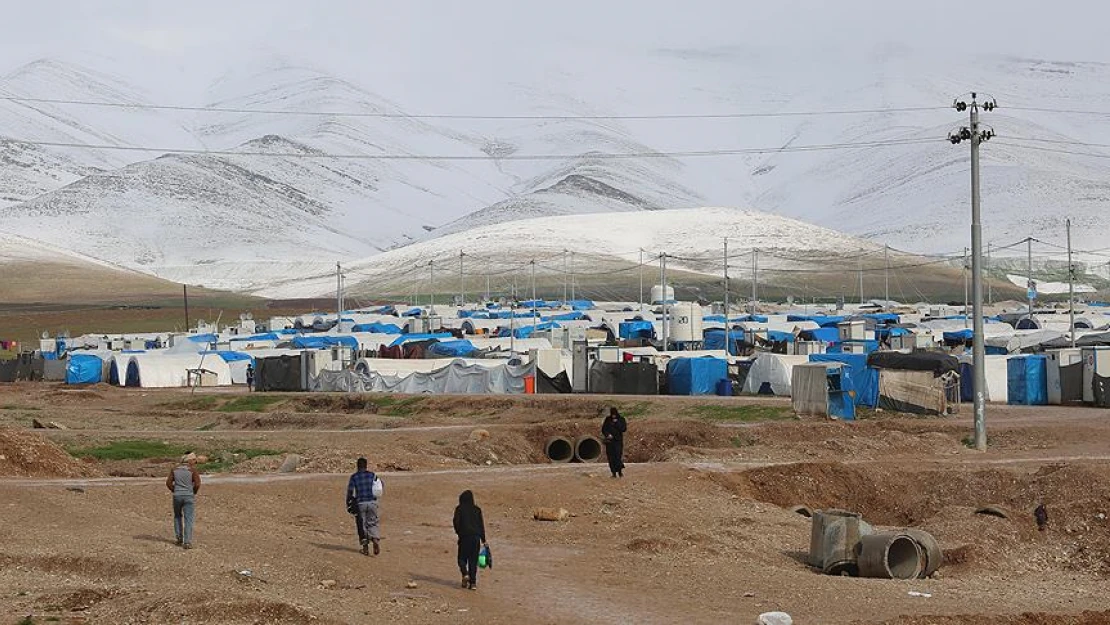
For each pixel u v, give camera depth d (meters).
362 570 26.77
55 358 116.38
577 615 23.58
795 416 60.41
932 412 61.50
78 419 71.50
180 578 24.52
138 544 27.77
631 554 30.44
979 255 48.72
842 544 30.17
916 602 25.62
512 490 38.88
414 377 82.25
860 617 23.80
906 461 44.34
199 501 34.94
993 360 69.31
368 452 47.62
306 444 52.19
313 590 24.45
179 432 60.34
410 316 144.62
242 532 30.53
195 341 117.69
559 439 51.50
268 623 21.38
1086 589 29.23
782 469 41.91
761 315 141.62
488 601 24.59
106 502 33.94
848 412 59.72
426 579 26.50
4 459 41.62
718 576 27.95
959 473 41.09
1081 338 93.31
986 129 48.88
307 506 35.62
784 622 22.30
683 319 101.00
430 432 56.72
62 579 24.56
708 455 47.72
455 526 25.92
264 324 164.12
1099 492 37.38
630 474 41.72
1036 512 36.25
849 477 41.81
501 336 117.25
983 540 33.28
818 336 109.75
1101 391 64.38
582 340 97.00
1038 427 52.38
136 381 100.25
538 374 79.44
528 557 30.05
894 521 39.91
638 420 56.00
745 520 35.12
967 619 23.08
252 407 78.75
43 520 30.39
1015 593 27.72
